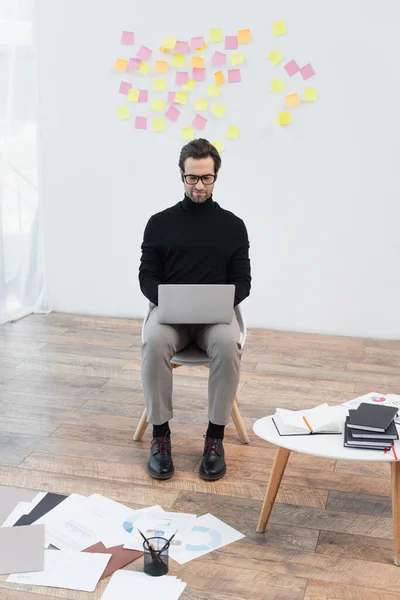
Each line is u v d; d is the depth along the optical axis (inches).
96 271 166.9
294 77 147.9
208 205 101.0
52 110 159.8
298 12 145.0
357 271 154.3
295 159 151.6
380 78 144.4
